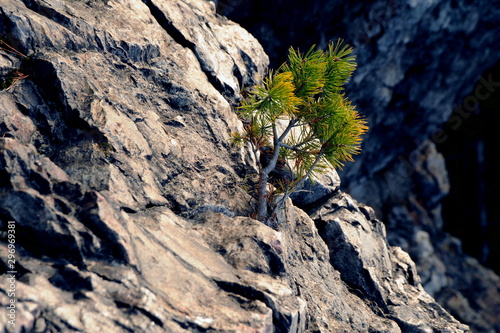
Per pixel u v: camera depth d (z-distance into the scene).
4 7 5.25
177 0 7.86
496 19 17.69
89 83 5.58
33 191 4.21
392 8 13.55
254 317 4.38
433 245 21.36
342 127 6.16
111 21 6.48
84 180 4.80
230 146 6.69
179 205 5.61
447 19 15.72
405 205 21.52
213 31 8.00
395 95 17.97
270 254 5.35
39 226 4.11
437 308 7.31
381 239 8.04
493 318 19.39
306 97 6.14
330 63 6.28
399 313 6.91
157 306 4.03
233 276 4.91
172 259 4.67
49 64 5.28
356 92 15.56
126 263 4.26
